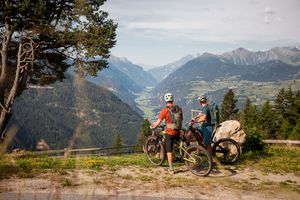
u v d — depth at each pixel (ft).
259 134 47.50
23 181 21.24
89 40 60.34
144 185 24.75
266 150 46.73
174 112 30.81
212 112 33.55
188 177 28.40
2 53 67.21
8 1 60.29
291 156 42.42
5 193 17.83
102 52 62.18
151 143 34.14
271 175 31.35
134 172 29.73
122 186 23.71
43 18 55.62
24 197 17.47
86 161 30.99
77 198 12.01
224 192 20.61
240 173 31.45
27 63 66.49
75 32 58.65
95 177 25.31
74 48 58.44
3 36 68.28
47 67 75.66
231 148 36.35
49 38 59.67
